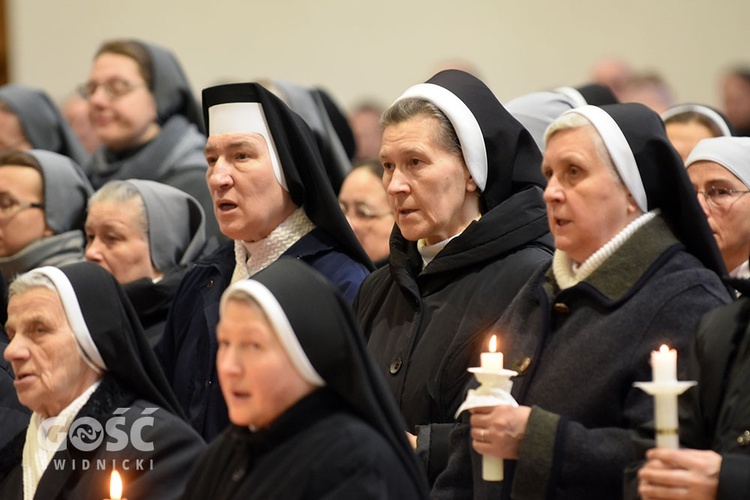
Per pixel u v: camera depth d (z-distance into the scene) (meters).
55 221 16.72
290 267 8.84
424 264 11.92
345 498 8.21
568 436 9.20
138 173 18.50
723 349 8.86
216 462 9.12
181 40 29.69
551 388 9.66
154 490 10.47
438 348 11.17
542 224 11.59
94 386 11.15
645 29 28.75
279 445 8.63
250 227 12.80
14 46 29.81
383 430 8.59
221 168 12.81
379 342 11.70
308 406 8.62
